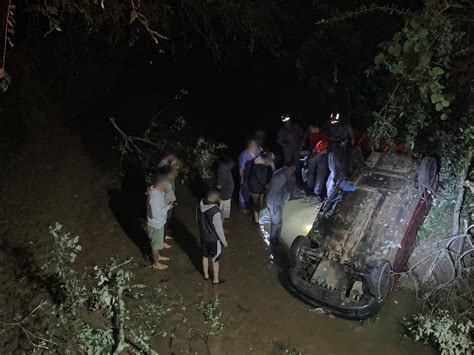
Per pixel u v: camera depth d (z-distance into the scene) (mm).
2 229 8375
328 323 7285
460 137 8117
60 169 10102
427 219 8664
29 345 6312
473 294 7539
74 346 6363
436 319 6895
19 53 10430
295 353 6746
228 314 7375
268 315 7402
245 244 8969
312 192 10492
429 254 8328
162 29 11742
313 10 10891
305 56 10484
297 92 14070
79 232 8672
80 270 7809
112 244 8523
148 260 8297
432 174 8219
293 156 10734
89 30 9539
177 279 7973
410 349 6891
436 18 5746
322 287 7344
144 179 10484
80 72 12594
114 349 6238
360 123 11102
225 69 16266
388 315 7445
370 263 7117
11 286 7238
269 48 11391
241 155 9570
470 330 6957
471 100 7500
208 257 7637
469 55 6633
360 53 10406
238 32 11328
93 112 13031
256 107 14461
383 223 7637
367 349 6879
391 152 8750
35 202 9141
